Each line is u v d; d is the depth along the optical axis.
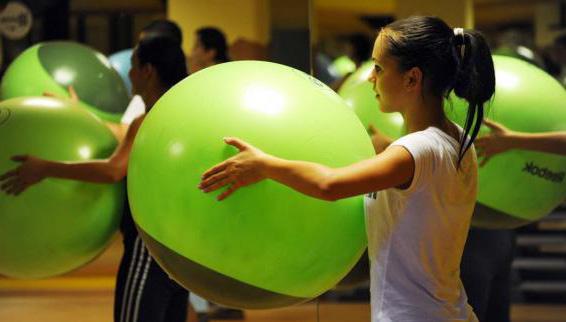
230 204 2.43
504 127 3.23
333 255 2.56
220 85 2.56
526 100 3.30
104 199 3.22
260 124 2.45
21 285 7.56
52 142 3.14
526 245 7.89
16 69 4.45
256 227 2.43
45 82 4.32
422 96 2.54
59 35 9.05
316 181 2.34
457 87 2.56
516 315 6.66
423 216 2.44
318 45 11.85
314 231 2.48
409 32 2.52
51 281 7.65
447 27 2.57
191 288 2.67
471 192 2.57
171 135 2.52
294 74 2.68
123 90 4.48
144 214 2.62
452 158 2.47
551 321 6.42
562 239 7.93
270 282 2.54
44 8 8.90
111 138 3.37
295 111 2.50
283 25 6.76
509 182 3.25
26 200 3.08
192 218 2.47
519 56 4.51
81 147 3.18
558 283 7.44
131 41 9.73
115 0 9.67
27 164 3.07
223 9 8.45
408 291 2.45
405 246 2.45
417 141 2.42
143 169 2.58
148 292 3.34
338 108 2.62
